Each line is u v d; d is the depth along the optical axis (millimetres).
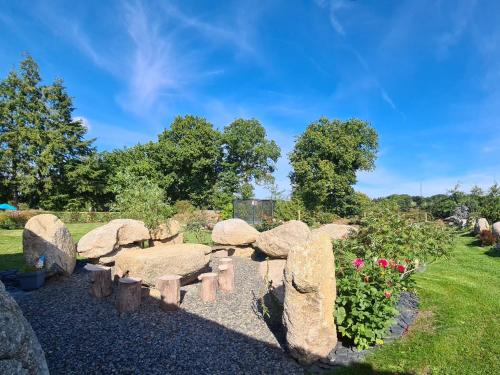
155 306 5824
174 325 5191
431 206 30281
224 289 6961
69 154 35750
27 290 6480
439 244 8281
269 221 16578
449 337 4859
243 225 11539
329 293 4316
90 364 4008
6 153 31766
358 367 4117
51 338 4609
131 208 11766
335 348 4504
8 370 2307
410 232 7727
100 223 28266
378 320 4492
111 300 6051
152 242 10805
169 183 38938
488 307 6168
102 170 36781
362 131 37188
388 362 4227
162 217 11586
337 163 36125
